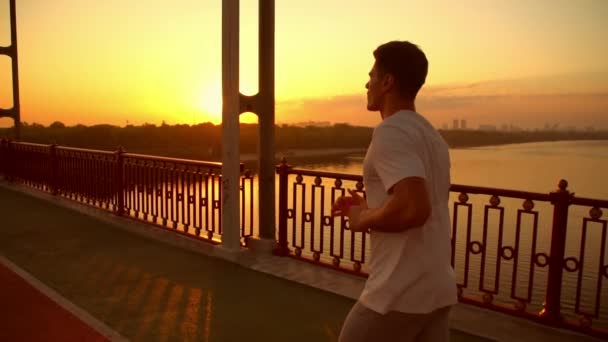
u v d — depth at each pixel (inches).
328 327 144.0
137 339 134.5
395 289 63.5
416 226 58.8
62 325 141.3
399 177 58.9
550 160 4854.8
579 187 2544.3
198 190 236.7
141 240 249.6
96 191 316.2
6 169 457.1
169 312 154.6
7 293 168.2
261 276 190.2
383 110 69.7
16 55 486.0
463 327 139.8
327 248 440.1
